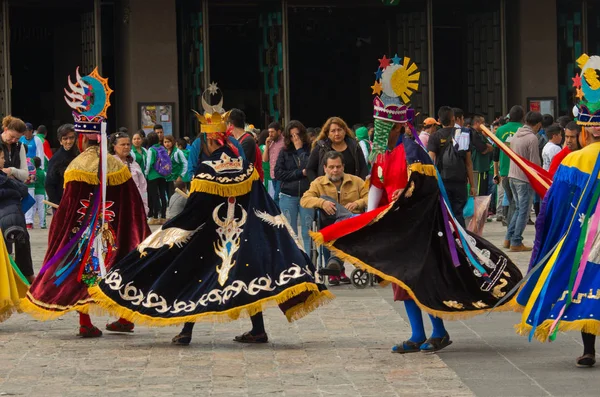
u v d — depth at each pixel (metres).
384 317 11.01
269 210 9.52
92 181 9.99
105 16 31.47
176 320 9.16
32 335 10.27
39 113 33.75
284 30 29.44
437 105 35.41
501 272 9.11
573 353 9.08
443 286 8.98
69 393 7.85
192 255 9.34
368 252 8.93
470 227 14.90
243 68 36.19
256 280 9.20
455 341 9.68
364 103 37.06
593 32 32.53
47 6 28.98
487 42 31.27
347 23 35.69
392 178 9.17
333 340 9.80
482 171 20.64
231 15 33.72
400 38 31.03
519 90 31.14
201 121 9.53
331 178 12.95
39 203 21.45
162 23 28.28
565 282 8.26
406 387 7.90
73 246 9.97
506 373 8.34
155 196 22.73
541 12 30.94
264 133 21.72
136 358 9.08
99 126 10.08
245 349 9.44
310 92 37.25
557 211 8.45
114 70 29.94
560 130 17.81
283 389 7.88
